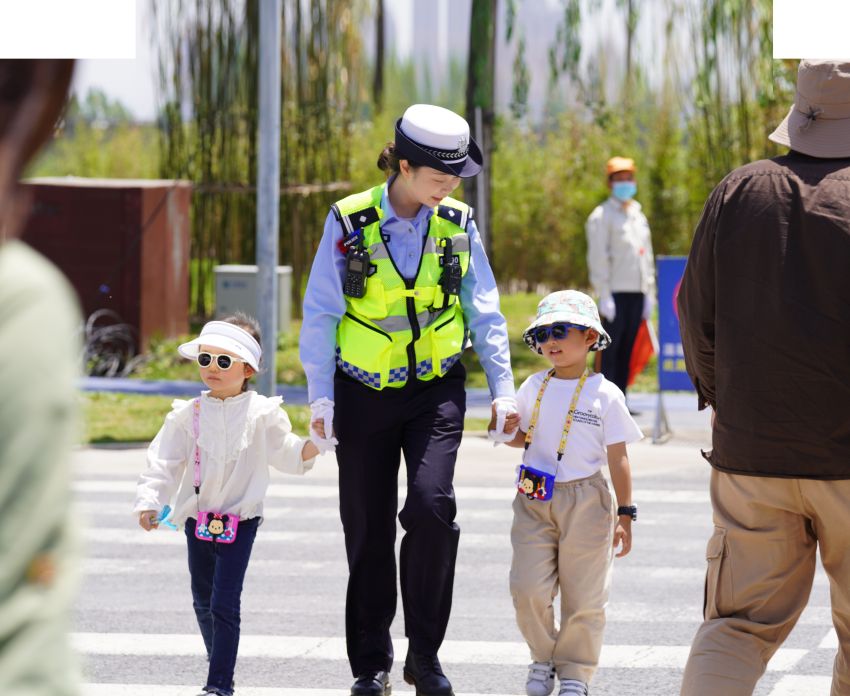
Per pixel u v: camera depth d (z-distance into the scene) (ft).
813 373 36.50
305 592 68.69
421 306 47.60
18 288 12.73
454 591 68.80
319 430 47.01
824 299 36.32
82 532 13.41
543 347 50.16
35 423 12.49
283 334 169.78
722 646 38.52
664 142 207.00
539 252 222.28
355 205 47.91
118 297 153.07
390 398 47.73
